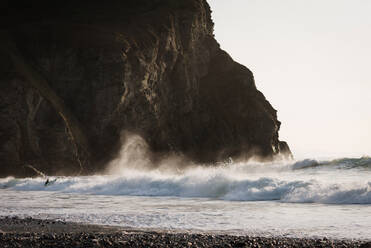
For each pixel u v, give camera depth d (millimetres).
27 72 63250
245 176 27922
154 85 75750
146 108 72562
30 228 14891
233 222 15766
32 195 28859
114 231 14195
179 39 85188
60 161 57938
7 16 77188
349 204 19938
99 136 66438
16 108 57031
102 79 67125
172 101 81562
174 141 77812
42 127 59062
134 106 70812
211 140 82562
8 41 67062
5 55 62344
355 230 13836
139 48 72250
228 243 11875
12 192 32031
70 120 64188
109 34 71688
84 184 33000
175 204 21844
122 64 67688
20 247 11547
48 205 22062
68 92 67375
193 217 17031
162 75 79188
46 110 60312
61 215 18031
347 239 12500
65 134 59094
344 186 22203
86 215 17906
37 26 71875
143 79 71062
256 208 19484
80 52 68562
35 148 57281
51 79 67250
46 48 68312
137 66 70000
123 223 15852
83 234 13344
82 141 63594
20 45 68250
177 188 28141
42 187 34844
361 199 20391
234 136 85125
